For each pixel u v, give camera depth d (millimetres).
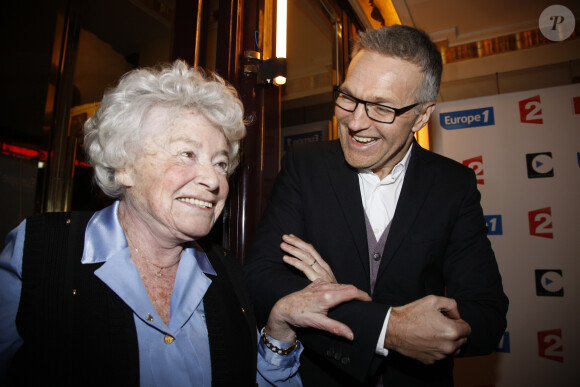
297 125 3518
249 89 1688
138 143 821
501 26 3861
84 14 2020
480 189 3102
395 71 1094
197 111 866
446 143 3246
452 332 831
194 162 847
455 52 4168
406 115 1132
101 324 780
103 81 2064
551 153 2924
